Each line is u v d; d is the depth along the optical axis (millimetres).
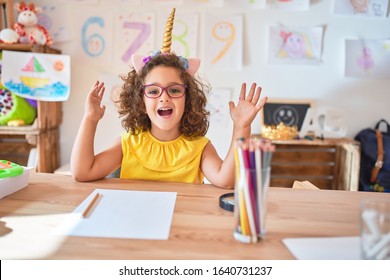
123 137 1037
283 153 2094
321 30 2068
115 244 547
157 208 703
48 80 1829
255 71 2105
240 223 563
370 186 2000
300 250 531
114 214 667
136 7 2043
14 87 1795
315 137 2051
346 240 569
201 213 685
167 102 904
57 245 540
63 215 658
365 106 2152
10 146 2102
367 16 2070
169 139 1022
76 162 891
